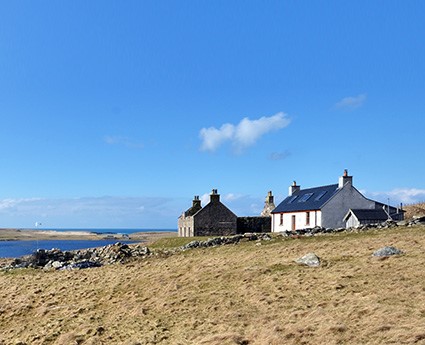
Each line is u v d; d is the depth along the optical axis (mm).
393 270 26062
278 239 44906
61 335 22969
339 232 46594
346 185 64188
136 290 30469
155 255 44125
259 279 28266
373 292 22453
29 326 25969
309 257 31047
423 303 19844
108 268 39750
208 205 74500
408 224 47250
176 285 29828
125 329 22703
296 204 70938
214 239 47062
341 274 26688
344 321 18922
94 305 28359
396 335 16453
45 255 47906
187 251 44344
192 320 22578
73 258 47594
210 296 26250
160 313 24766
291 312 21266
